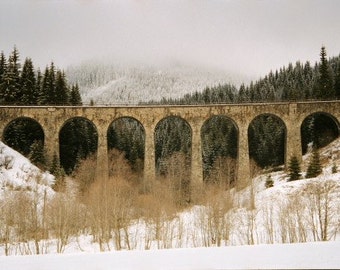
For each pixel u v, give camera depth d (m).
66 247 42.75
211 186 59.50
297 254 21.48
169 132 123.31
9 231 44.09
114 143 93.69
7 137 75.62
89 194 55.44
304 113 71.62
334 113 72.19
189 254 23.25
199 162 69.50
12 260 23.08
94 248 42.62
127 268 19.86
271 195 56.00
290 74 151.75
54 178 63.94
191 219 51.62
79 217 49.59
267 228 43.03
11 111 66.38
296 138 71.38
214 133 107.00
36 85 85.69
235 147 91.56
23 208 44.03
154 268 19.69
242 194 61.78
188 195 70.25
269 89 142.12
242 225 47.72
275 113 71.06
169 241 43.88
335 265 18.61
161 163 98.75
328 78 89.75
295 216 46.03
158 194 54.78
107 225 44.25
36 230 41.94
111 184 56.66
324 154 75.56
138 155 96.81
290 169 65.62
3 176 58.75
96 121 68.25
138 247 42.72
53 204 48.34
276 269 18.30
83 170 68.06
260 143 95.75
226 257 21.56
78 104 90.69
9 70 79.75
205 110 70.00
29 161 66.88
